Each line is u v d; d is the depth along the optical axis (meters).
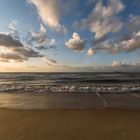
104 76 26.80
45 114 6.31
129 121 5.47
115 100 9.07
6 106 7.61
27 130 4.69
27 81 20.52
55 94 10.93
